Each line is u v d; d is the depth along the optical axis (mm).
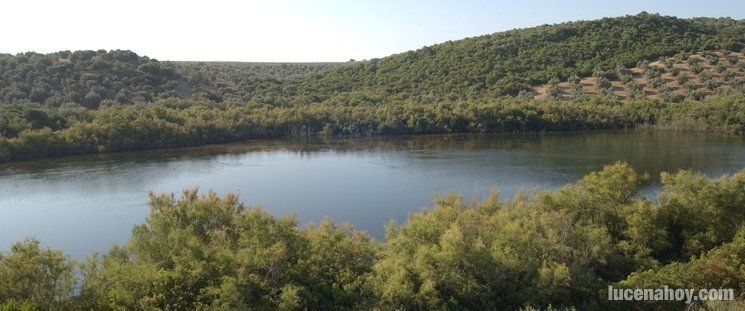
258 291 27391
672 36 163375
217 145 109125
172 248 30391
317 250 30562
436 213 36562
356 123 124562
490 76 151125
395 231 38062
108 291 25875
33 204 60406
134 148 100562
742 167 73000
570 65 154125
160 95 131125
